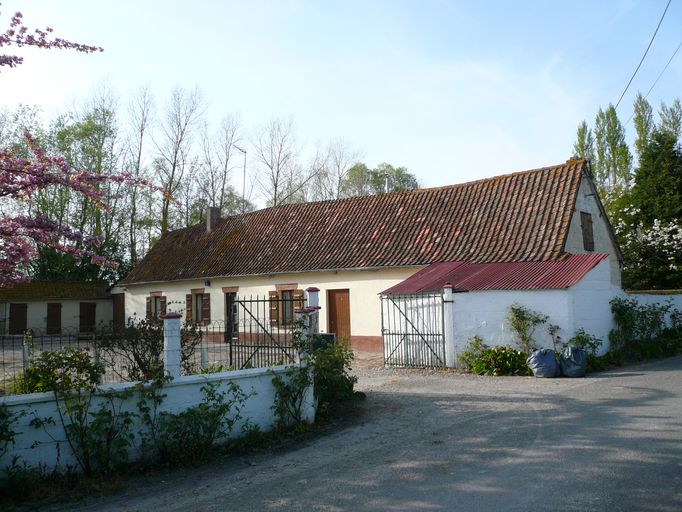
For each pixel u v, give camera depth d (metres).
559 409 9.45
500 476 6.11
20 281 8.55
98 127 37.78
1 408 6.17
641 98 45.44
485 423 8.76
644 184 32.66
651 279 31.78
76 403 6.61
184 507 5.79
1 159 7.88
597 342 14.48
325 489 6.11
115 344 10.59
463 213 21.33
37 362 7.28
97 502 6.04
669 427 7.73
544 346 14.34
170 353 7.63
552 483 5.77
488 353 14.44
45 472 6.45
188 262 29.98
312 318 9.61
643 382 11.71
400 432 8.57
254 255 26.48
